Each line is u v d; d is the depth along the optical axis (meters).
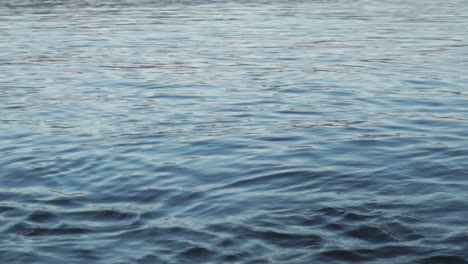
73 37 16.16
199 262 4.82
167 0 24.38
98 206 5.93
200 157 7.22
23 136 8.23
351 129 8.21
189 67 12.40
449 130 8.09
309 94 10.16
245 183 6.38
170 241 5.16
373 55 13.34
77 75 11.84
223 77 11.49
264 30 16.86
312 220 5.41
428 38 15.36
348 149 7.36
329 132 8.09
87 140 7.98
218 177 6.57
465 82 10.81
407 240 5.01
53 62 13.10
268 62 12.75
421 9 21.31
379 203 5.72
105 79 11.48
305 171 6.63
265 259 4.80
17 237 5.33
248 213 5.61
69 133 8.30
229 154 7.29
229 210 5.70
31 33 16.92
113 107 9.57
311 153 7.24
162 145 7.69
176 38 15.74
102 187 6.41
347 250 4.88
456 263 4.68
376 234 5.12
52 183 6.57
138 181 6.53
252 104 9.62
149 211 5.77
